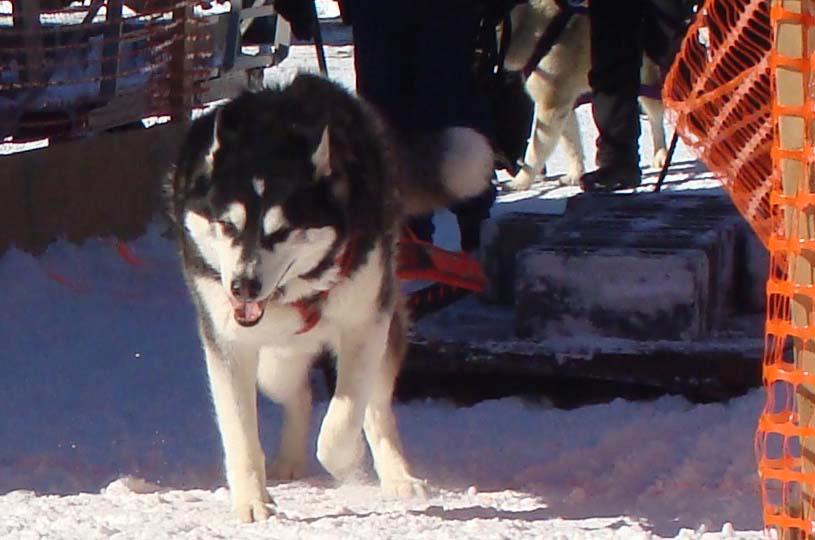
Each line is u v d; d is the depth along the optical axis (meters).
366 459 8.81
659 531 7.12
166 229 14.25
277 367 8.23
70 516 7.47
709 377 9.46
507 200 17.14
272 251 7.12
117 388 10.26
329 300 7.41
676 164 19.39
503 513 7.53
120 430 9.34
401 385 10.14
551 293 9.95
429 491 8.01
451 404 10.06
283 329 7.49
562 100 18.05
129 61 15.05
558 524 7.24
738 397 9.42
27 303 12.14
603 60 16.41
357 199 7.48
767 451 8.33
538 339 9.94
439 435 9.20
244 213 7.14
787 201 5.69
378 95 12.62
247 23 17.98
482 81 13.93
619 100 16.53
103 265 13.27
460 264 10.91
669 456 8.52
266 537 6.96
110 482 8.27
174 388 10.27
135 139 14.49
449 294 11.45
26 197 13.19
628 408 9.53
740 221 11.27
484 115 13.23
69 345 11.30
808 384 5.83
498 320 10.69
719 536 6.90
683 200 12.24
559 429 9.25
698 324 9.76
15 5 13.86
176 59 15.26
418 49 12.54
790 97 5.62
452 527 7.14
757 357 9.34
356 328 7.53
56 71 14.27
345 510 7.60
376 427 8.09
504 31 14.78
